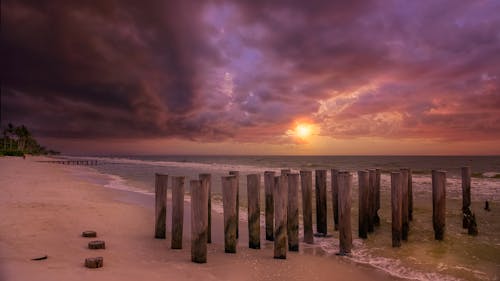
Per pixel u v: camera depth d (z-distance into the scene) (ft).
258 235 28.78
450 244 31.76
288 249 28.89
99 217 37.55
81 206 43.29
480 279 23.20
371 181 36.17
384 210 47.93
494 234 35.27
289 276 22.74
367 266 25.46
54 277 17.71
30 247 23.73
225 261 25.04
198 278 20.90
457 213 45.85
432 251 29.55
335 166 207.00
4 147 379.14
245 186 75.36
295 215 28.63
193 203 24.09
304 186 31.42
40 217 34.37
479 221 41.19
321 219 34.88
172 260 24.35
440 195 33.06
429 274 24.00
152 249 27.02
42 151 575.79
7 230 28.40
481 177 103.14
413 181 87.45
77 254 23.35
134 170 161.99
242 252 27.66
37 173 108.06
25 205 41.16
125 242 28.50
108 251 25.13
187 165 225.35
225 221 27.22
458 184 79.46
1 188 59.82
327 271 24.06
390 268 25.12
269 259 26.00
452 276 23.71
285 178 26.35
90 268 20.16
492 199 56.85
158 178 30.76
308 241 31.45
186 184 75.87
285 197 26.32
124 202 52.54
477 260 27.17
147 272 20.90
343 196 28.09
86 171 151.64
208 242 30.73
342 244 28.19
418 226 39.11
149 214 41.34
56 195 53.88
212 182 86.58
